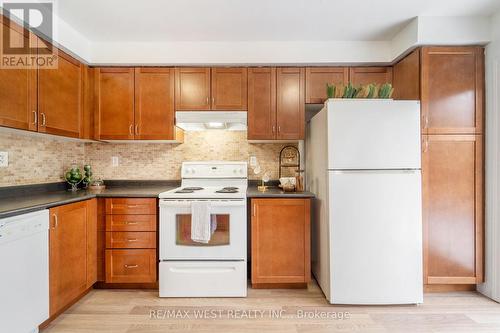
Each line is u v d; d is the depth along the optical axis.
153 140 2.79
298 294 2.41
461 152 2.35
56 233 1.92
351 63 2.71
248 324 1.97
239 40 2.65
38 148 2.46
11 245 1.55
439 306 2.20
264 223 2.44
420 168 2.19
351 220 2.17
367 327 1.93
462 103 2.36
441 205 2.35
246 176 2.99
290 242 2.44
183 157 3.08
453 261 2.35
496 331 1.88
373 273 2.16
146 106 2.71
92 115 2.71
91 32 2.47
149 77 2.71
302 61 2.67
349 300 2.17
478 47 2.36
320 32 2.52
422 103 2.35
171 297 2.36
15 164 2.23
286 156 3.07
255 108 2.72
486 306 2.19
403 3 2.10
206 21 2.31
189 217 2.39
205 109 2.71
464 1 2.08
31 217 1.70
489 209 2.31
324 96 2.73
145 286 2.52
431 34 2.28
